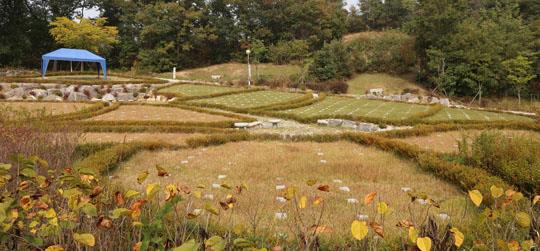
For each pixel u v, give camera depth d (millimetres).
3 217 1891
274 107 18844
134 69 42969
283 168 7777
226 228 3328
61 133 7957
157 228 2201
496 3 48094
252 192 6023
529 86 37531
